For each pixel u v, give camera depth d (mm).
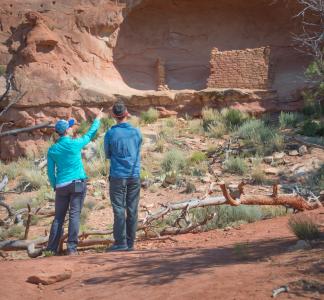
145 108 20219
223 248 5875
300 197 9188
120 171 6777
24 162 18062
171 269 4891
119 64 22109
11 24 21266
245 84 19859
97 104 20031
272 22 22219
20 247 7836
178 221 8875
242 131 17156
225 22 22531
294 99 19328
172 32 22562
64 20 21406
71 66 20781
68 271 5102
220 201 8883
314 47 15742
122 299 4184
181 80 22266
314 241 5402
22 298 4598
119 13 21578
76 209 7105
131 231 6926
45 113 19766
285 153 15242
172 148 16844
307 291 3738
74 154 7062
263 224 8117
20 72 19922
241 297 3768
